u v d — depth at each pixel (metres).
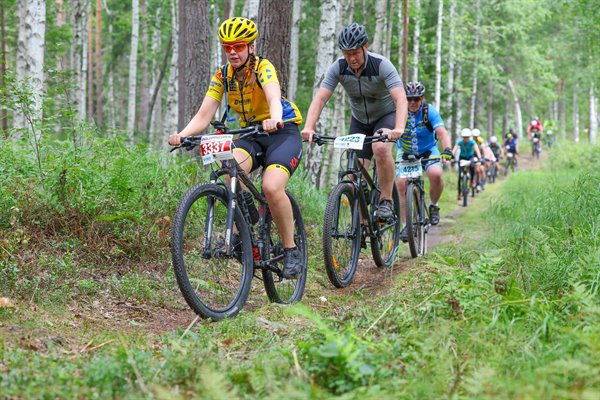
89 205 5.67
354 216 6.14
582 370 2.65
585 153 23.09
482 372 2.71
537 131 34.12
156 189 6.55
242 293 4.65
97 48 23.03
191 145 4.56
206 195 4.43
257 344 3.73
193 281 4.50
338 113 13.76
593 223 5.94
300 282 5.34
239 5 26.53
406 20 17.73
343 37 5.78
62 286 4.64
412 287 5.05
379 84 6.00
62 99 6.89
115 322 4.35
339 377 2.81
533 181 15.94
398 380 2.74
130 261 5.55
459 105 30.52
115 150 7.11
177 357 3.14
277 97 4.49
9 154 6.15
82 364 3.12
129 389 2.81
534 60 35.16
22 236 4.97
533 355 2.96
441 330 3.17
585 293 3.60
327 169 13.13
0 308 4.01
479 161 16.47
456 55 29.73
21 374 2.84
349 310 4.32
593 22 24.34
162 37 32.31
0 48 19.88
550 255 4.79
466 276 4.30
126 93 41.69
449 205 15.02
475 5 31.69
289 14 8.06
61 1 25.55
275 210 4.76
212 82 4.76
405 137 7.89
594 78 29.03
